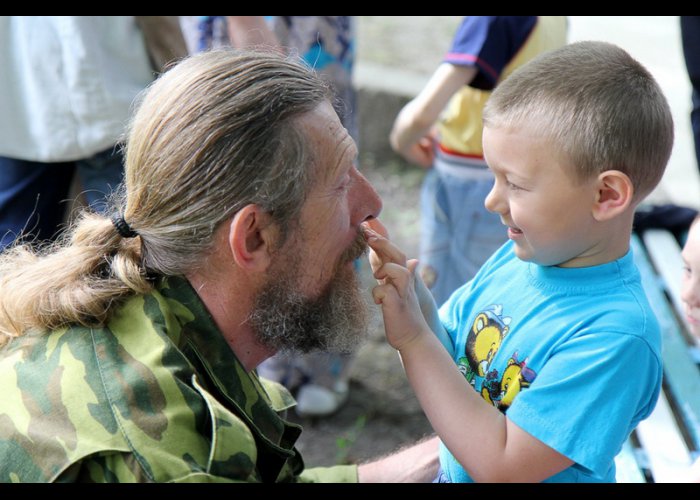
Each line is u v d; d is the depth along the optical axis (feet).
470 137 9.11
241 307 4.60
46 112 8.28
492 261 5.30
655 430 6.51
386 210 14.98
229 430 4.10
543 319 4.65
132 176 4.45
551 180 4.42
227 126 4.25
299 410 10.37
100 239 4.56
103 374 4.21
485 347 4.94
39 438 4.10
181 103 4.32
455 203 9.39
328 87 4.81
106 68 8.30
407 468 5.68
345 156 4.56
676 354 7.39
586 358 4.36
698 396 6.89
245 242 4.38
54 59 8.19
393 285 4.67
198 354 4.47
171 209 4.35
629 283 4.60
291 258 4.53
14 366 4.39
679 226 9.39
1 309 4.55
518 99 4.53
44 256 5.05
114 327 4.40
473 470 4.45
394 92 15.97
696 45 8.97
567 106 4.38
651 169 4.54
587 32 18.81
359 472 5.69
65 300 4.38
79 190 9.29
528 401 4.41
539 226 4.50
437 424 4.53
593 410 4.30
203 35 8.87
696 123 9.34
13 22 8.16
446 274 9.81
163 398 4.14
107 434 4.05
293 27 9.15
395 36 20.01
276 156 4.31
